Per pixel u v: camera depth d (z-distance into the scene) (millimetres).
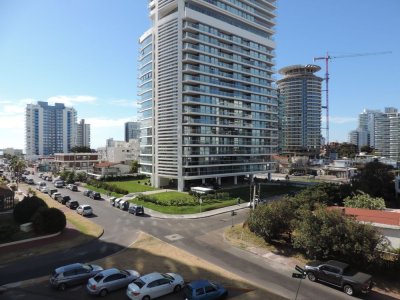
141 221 46156
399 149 188125
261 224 33469
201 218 48406
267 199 66750
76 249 33094
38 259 30047
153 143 83188
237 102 86688
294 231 34031
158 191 74375
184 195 67438
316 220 28438
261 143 94812
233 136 85125
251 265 28438
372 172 61594
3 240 34500
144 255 31031
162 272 26531
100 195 68062
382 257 26203
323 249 27031
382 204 39875
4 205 49719
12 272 26891
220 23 81875
